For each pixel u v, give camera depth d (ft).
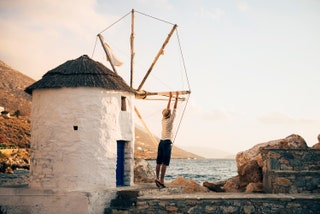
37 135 40.29
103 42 53.11
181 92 46.80
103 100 40.57
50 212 36.99
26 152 177.27
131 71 52.54
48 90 40.29
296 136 52.65
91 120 39.47
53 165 38.63
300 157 41.73
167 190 42.14
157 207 36.06
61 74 40.88
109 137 40.65
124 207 36.78
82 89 39.58
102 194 37.17
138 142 458.91
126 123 43.52
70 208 36.14
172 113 42.37
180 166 339.57
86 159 38.52
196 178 165.99
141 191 38.40
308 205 34.86
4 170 139.33
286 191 39.78
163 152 41.63
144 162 56.95
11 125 291.38
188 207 35.73
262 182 48.62
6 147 186.50
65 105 39.42
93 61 43.47
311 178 39.70
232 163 462.19
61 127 39.11
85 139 38.83
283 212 34.94
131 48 52.95
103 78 41.19
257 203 35.29
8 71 585.22
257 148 55.21
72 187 37.73
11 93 517.55
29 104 503.61
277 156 42.06
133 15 53.16
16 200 38.75
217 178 166.50
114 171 40.98
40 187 38.86
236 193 42.14
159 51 53.11
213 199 35.60
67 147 38.60
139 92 49.29
